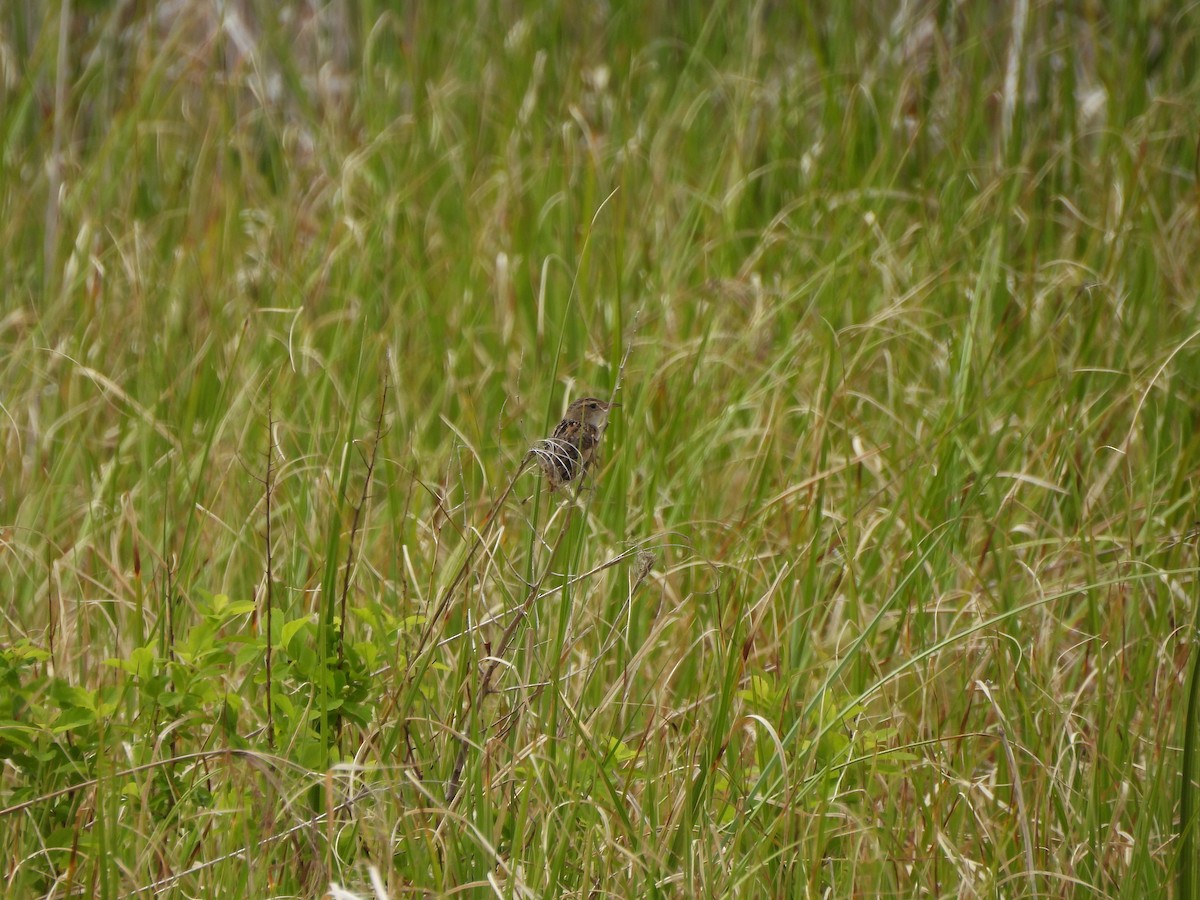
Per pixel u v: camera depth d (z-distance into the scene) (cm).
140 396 1123
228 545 922
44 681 719
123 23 1627
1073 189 1368
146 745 702
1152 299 1167
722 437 1037
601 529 937
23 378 1155
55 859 669
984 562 961
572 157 1364
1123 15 1478
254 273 1259
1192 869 658
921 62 1491
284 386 1066
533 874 642
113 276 1248
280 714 733
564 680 766
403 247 1280
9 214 1366
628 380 1096
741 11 1559
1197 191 1273
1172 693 795
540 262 1278
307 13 1658
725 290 1183
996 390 1088
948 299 1204
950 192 1298
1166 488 1021
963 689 816
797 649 852
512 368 1147
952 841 718
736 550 915
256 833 663
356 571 838
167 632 812
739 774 730
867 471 1033
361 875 639
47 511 988
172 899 630
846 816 705
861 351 1069
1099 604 892
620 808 664
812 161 1377
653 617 917
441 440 1094
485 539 743
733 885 645
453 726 708
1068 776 763
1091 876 691
